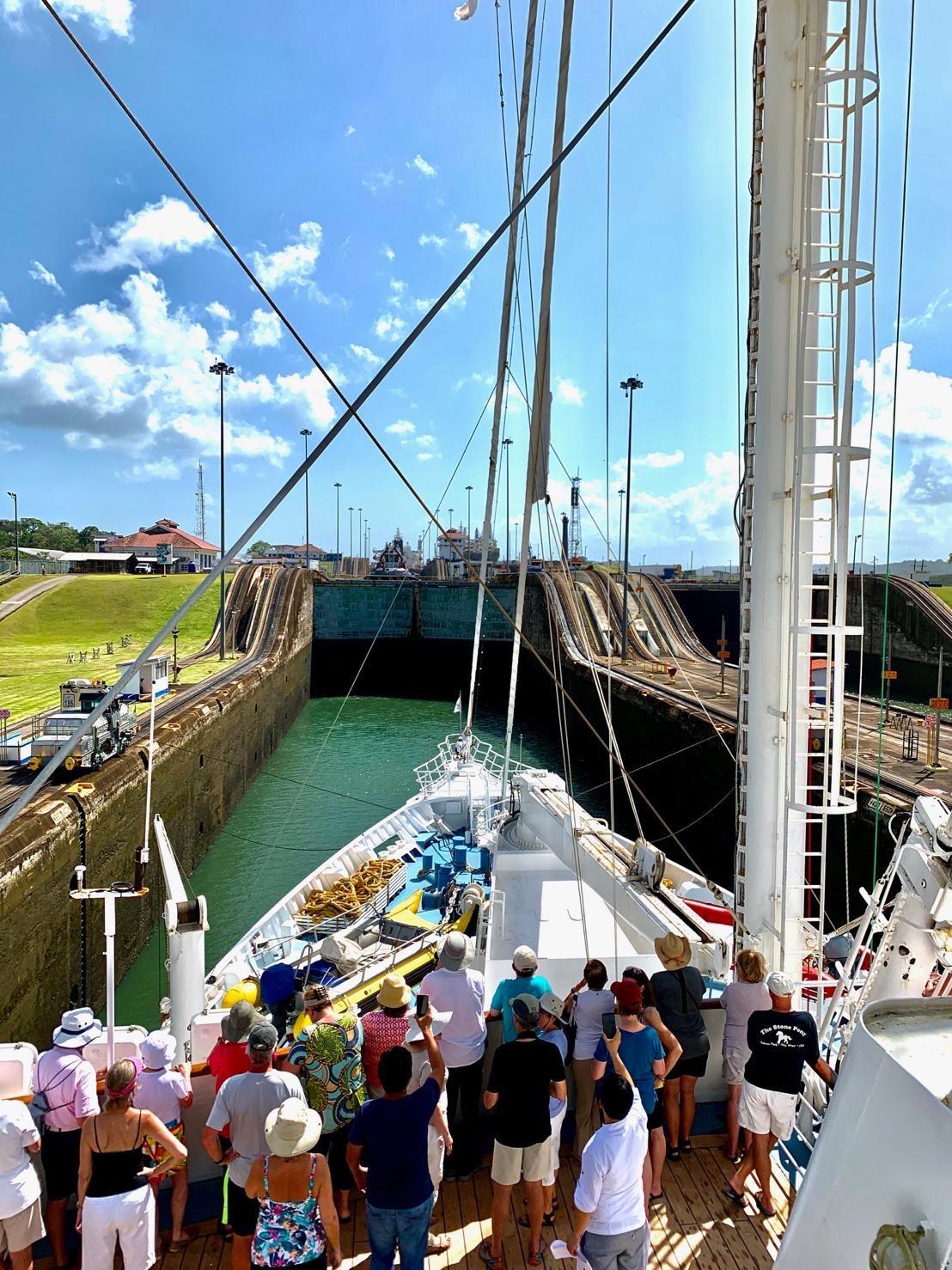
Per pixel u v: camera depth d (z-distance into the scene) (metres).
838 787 5.38
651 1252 4.57
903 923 4.92
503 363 8.95
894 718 30.34
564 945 9.14
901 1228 2.57
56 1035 4.51
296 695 55.81
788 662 5.58
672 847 29.91
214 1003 8.87
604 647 53.84
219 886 23.84
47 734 21.11
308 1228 3.58
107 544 101.06
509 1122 4.32
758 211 5.44
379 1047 4.56
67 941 16.52
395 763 40.84
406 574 87.19
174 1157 4.07
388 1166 3.82
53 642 53.84
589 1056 5.14
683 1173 5.20
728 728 26.66
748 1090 4.70
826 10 5.00
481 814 14.29
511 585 66.00
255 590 65.31
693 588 68.31
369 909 10.83
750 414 5.64
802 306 5.08
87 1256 3.91
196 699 31.05
